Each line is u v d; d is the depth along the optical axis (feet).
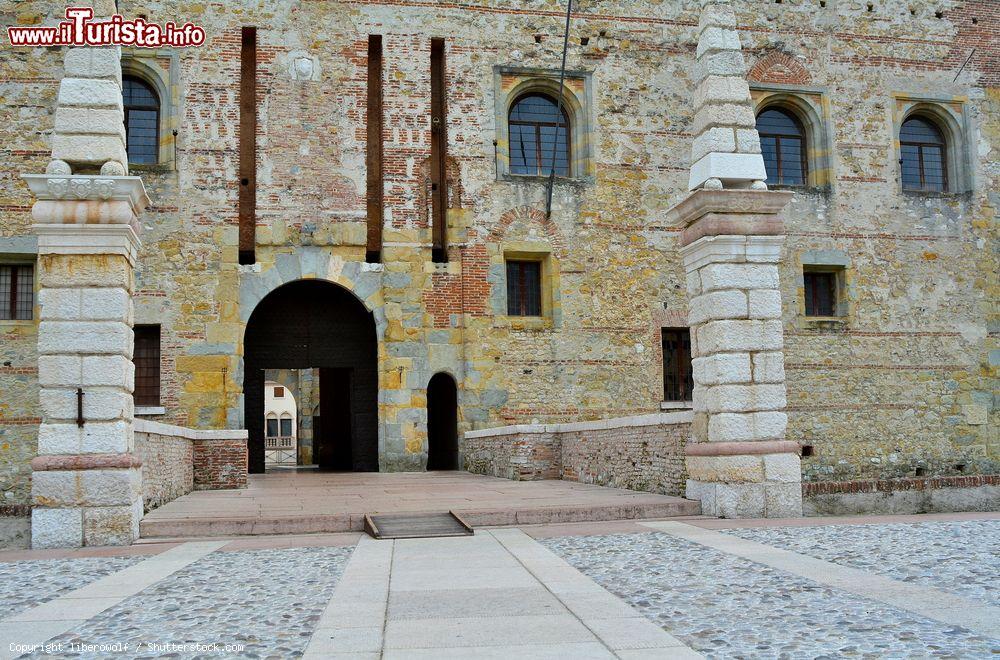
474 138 85.76
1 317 76.64
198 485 63.10
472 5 86.89
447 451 86.94
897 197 93.30
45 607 24.80
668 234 88.69
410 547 35.01
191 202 80.02
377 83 86.99
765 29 92.48
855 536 35.70
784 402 43.78
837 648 18.79
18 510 39.14
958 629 20.17
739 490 42.60
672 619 21.75
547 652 18.84
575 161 88.89
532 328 84.79
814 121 92.94
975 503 47.19
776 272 44.37
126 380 39.58
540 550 33.65
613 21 89.71
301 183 82.43
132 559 34.19
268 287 80.79
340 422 101.71
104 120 40.11
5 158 77.46
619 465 55.26
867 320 90.68
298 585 27.32
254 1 82.94
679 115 90.22
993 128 96.48
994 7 97.86
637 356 86.58
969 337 92.68
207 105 81.10
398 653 18.93
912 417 90.07
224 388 78.69
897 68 94.89
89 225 39.01
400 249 83.46
